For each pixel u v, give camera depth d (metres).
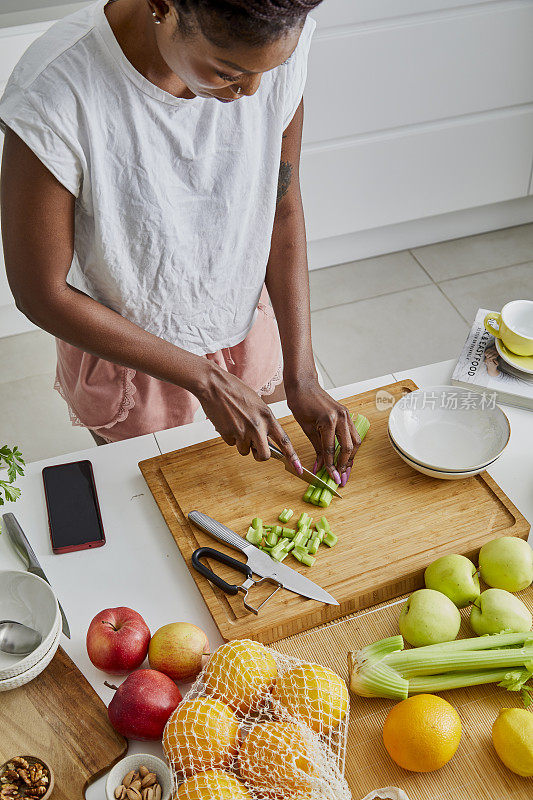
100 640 1.01
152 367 1.19
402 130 2.63
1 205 1.07
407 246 3.06
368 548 1.15
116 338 1.17
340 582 1.11
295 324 1.35
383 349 2.69
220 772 0.86
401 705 0.92
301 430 1.35
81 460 1.32
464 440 1.29
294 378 1.31
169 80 1.04
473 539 1.15
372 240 2.99
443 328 2.75
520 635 0.99
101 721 0.97
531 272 2.94
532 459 1.29
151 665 1.01
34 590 1.06
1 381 2.63
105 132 1.05
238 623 1.06
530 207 3.10
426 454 1.28
